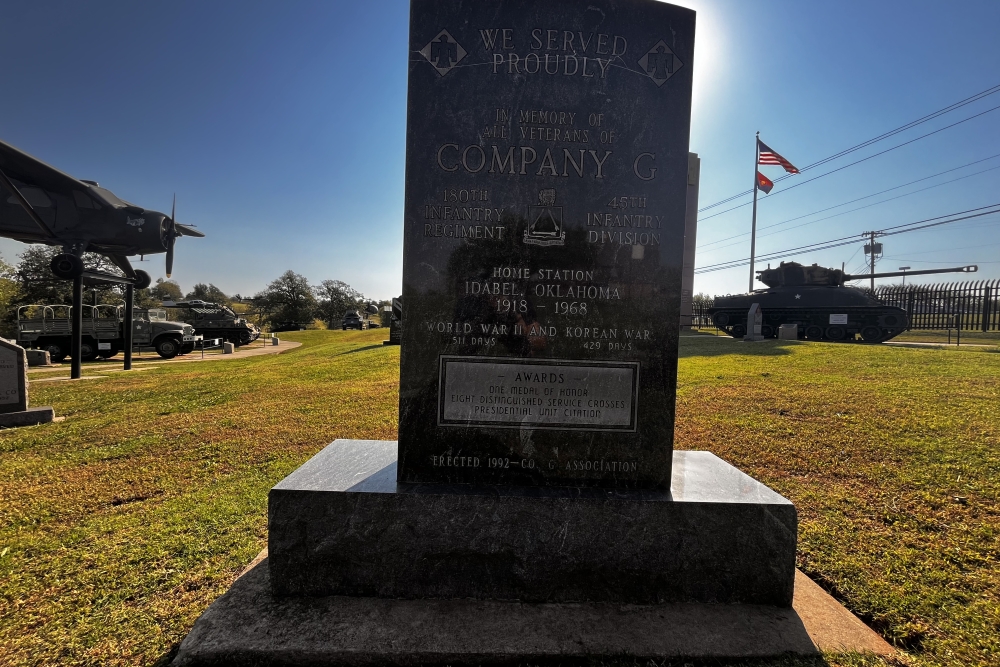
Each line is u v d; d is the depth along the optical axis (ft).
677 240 9.07
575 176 8.94
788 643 7.24
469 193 8.85
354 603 7.93
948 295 77.10
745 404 22.18
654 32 9.04
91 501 12.89
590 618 7.72
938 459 14.78
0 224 43.21
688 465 10.19
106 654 7.15
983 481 13.17
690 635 7.37
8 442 19.03
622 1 8.96
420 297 8.81
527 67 8.87
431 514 8.11
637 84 9.00
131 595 8.61
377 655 6.81
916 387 24.57
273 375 36.99
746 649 7.10
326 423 20.84
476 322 8.87
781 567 8.12
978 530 10.74
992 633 7.54
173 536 10.74
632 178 9.02
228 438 18.74
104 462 16.30
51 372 47.24
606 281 8.97
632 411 8.97
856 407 20.83
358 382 31.86
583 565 8.15
